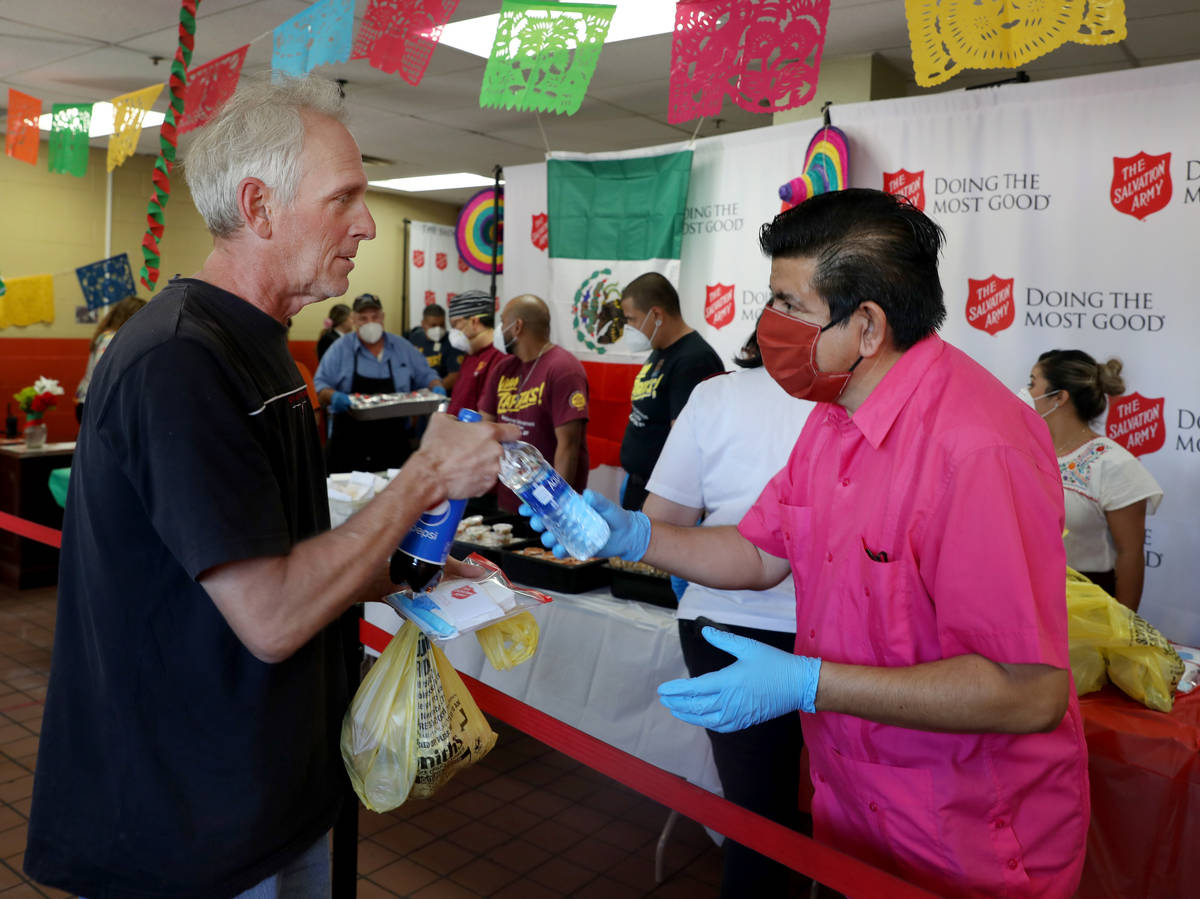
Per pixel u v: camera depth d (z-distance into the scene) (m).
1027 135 3.40
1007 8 1.65
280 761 1.10
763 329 1.19
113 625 1.04
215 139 1.10
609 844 2.56
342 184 1.12
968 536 1.04
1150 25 4.22
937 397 1.12
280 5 4.29
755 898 1.68
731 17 1.95
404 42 2.37
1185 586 3.23
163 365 0.97
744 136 4.15
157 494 0.96
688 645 1.89
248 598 0.96
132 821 1.06
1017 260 3.46
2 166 7.15
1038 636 1.00
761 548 1.42
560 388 3.39
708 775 2.26
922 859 1.17
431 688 1.30
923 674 1.05
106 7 4.36
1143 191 3.20
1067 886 1.18
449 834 2.59
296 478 1.18
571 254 4.70
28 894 2.20
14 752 2.95
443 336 8.24
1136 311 3.26
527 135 6.93
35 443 4.96
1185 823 1.62
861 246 1.09
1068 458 2.72
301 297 1.18
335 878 1.58
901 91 5.21
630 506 3.09
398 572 1.20
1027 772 1.13
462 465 1.11
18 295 6.50
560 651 2.54
